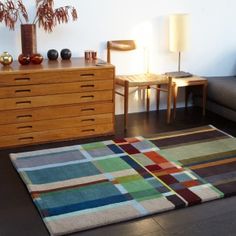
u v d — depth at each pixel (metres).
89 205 2.46
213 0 4.48
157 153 3.28
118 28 4.14
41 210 2.39
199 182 2.78
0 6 3.52
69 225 2.25
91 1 3.94
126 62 4.28
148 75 4.20
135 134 3.74
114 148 3.37
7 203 2.51
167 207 2.45
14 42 3.77
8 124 3.32
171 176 2.87
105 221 2.29
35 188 2.66
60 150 3.31
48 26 3.65
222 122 4.14
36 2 3.71
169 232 2.23
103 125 3.67
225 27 4.64
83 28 3.99
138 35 4.25
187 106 4.71
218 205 2.52
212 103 4.39
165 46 4.41
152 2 4.20
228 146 3.44
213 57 4.71
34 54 3.53
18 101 3.30
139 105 4.47
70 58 3.86
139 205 2.47
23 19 3.74
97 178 2.82
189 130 3.86
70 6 3.86
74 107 3.51
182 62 4.57
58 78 3.37
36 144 3.46
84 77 3.46
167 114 4.10
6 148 3.37
